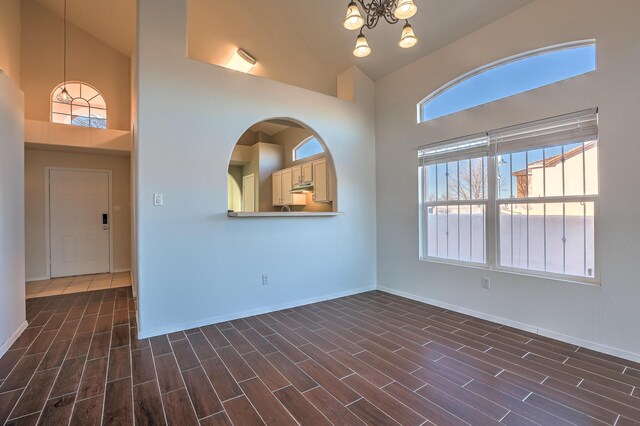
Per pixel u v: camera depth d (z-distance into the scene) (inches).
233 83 133.8
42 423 68.2
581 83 103.7
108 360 96.7
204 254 126.3
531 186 118.6
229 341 111.2
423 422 68.5
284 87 148.8
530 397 77.2
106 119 224.8
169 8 119.8
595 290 101.2
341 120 168.7
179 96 120.9
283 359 97.9
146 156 114.4
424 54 153.1
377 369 91.5
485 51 129.6
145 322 114.3
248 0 144.9
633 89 93.7
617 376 86.1
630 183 94.4
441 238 150.9
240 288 135.6
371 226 181.5
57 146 200.2
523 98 118.1
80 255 223.8
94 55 221.9
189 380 85.6
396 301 159.2
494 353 100.8
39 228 211.2
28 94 202.4
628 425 67.0
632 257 94.1
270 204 274.2
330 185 200.2
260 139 289.0
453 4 124.8
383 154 177.8
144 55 114.6
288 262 149.7
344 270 169.6
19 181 118.2
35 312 142.7
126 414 71.4
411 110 161.3
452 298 144.0
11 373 88.8
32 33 204.1
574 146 107.6
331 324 127.9
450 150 144.4
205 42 173.9
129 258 239.3
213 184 128.2
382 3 89.9
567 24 106.5
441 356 99.2
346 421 69.0
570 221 108.5
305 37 159.5
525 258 120.5
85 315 138.7
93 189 228.1
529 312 117.6
